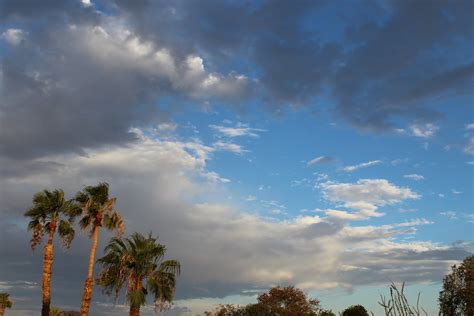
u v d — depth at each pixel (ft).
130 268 131.34
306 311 216.33
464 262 137.80
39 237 137.39
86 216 139.03
